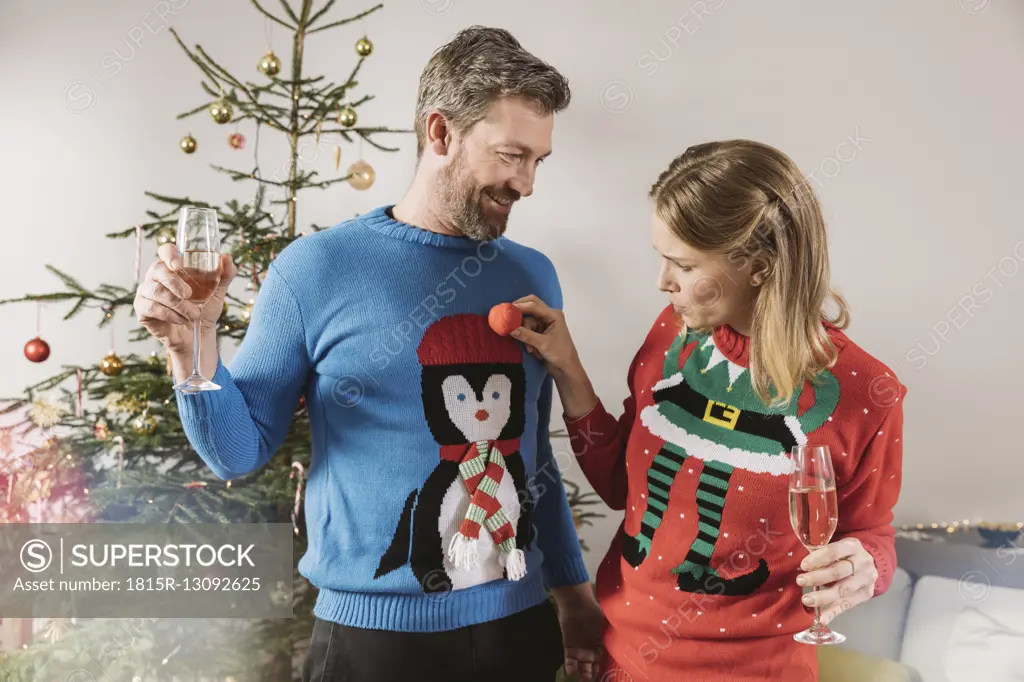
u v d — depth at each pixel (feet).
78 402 6.94
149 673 6.40
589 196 8.49
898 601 6.96
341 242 4.57
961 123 7.68
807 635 3.98
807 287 4.25
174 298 3.61
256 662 6.58
